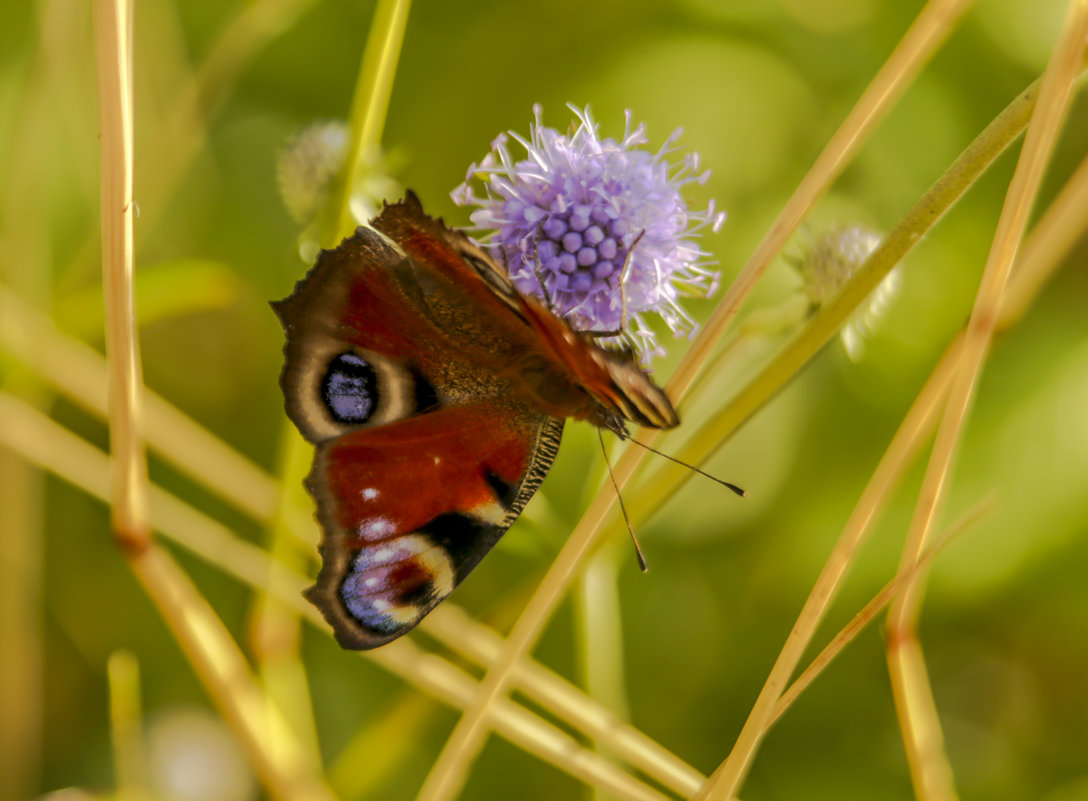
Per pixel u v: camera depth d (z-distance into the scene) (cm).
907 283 62
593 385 54
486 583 63
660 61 63
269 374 64
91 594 63
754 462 63
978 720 63
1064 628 62
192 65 64
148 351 64
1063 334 62
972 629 62
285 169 58
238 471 58
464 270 54
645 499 56
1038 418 62
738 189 62
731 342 57
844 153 54
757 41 63
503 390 55
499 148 55
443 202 63
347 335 54
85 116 61
